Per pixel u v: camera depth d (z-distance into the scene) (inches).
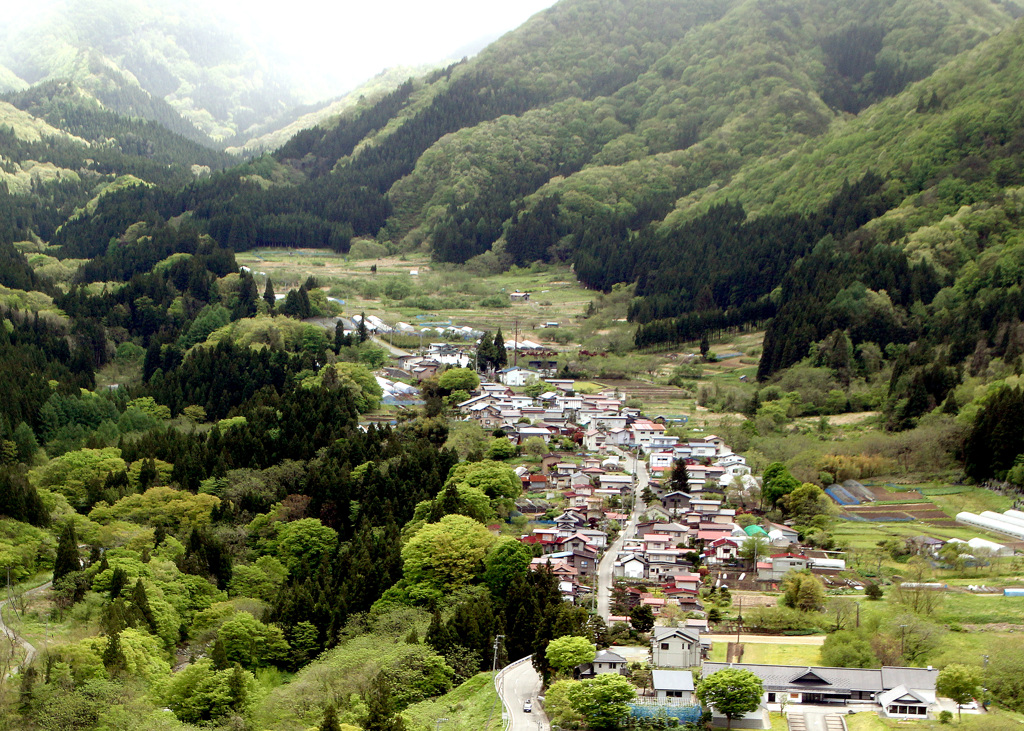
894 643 5388.8
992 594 6328.7
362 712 5108.3
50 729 4803.2
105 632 5674.2
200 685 5295.3
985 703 4852.4
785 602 6235.2
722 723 4709.6
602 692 4682.6
